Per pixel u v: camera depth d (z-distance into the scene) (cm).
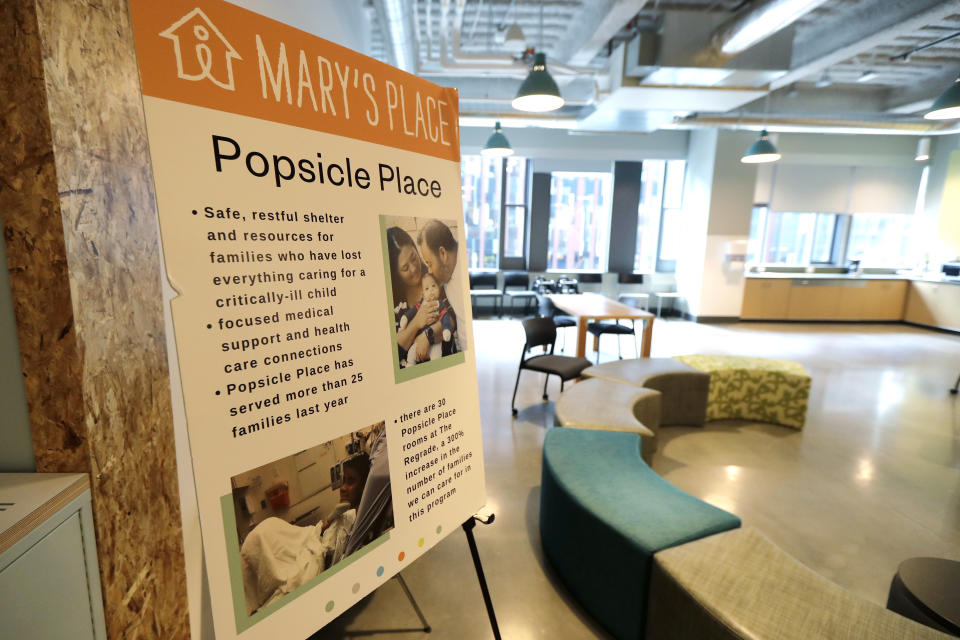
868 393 475
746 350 646
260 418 95
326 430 106
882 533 249
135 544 102
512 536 242
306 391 102
